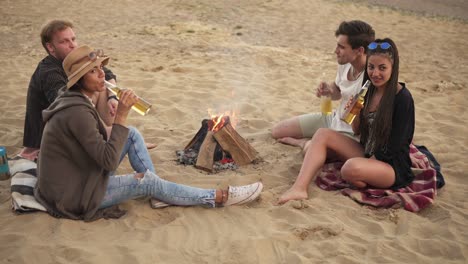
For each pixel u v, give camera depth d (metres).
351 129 4.50
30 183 3.76
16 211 3.61
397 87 3.95
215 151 4.62
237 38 9.73
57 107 3.33
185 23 10.67
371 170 3.96
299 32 10.56
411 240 3.53
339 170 4.36
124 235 3.46
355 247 3.43
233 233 3.53
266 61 8.22
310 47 9.43
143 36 9.55
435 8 14.12
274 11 12.44
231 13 11.95
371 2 14.46
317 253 3.34
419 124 5.80
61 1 12.62
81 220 3.56
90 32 9.77
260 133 5.37
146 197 3.95
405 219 3.77
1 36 9.27
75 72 3.27
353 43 4.26
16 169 3.89
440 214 3.91
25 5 12.00
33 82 4.16
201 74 7.34
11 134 5.20
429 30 11.20
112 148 3.36
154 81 6.86
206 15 11.62
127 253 3.26
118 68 7.49
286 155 4.85
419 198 3.93
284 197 3.96
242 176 4.35
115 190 3.62
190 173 4.41
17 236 3.36
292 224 3.66
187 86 6.76
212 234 3.52
